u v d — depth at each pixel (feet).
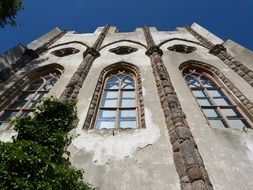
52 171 22.36
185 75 46.47
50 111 31.35
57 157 26.13
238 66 45.01
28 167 21.24
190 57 50.26
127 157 27.17
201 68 47.50
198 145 28.27
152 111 33.76
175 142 27.68
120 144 28.91
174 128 29.32
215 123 34.68
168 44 57.41
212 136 29.89
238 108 37.47
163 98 35.27
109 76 46.16
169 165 25.66
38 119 30.12
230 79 42.91
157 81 39.83
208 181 23.20
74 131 31.07
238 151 28.02
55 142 27.02
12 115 38.34
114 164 26.50
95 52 51.42
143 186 23.86
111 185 24.27
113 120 35.19
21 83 44.80
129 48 55.06
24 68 49.42
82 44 59.57
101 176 25.29
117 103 38.60
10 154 21.26
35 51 54.13
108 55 52.31
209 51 52.42
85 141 29.63
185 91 38.86
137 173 25.21
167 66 46.37
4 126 35.50
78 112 34.40
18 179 19.85
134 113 36.14
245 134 30.60
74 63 49.67
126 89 42.24
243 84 40.88
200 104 38.81
